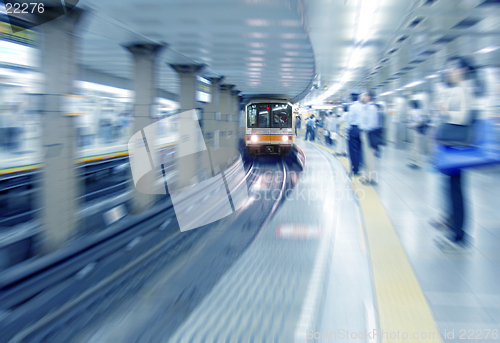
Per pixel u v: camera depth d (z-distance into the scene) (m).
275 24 5.73
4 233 5.68
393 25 7.37
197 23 5.67
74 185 4.77
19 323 2.98
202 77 11.07
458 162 3.70
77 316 2.99
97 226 5.87
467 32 7.50
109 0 4.46
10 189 7.17
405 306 2.83
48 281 3.74
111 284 3.55
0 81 6.46
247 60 8.82
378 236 4.45
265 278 3.50
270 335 2.54
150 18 5.24
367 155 7.93
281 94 17.67
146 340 2.61
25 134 7.16
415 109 10.09
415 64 11.19
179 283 3.52
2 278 3.76
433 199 6.42
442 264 3.61
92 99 9.86
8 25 5.39
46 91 4.47
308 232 4.84
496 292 3.03
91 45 6.95
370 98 7.88
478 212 5.47
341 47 9.25
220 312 2.93
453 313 2.72
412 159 10.15
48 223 4.61
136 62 6.78
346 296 3.06
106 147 10.42
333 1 6.11
